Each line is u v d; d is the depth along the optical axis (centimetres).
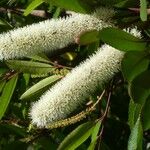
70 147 41
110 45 35
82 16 39
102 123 42
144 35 41
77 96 38
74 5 38
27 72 45
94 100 45
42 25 39
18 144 47
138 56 35
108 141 58
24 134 49
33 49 40
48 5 56
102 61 38
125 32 36
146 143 58
